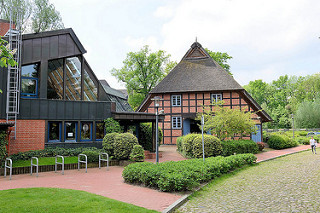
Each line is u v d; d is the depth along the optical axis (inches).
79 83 687.1
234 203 285.9
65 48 664.4
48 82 639.8
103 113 684.7
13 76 577.3
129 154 586.6
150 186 355.6
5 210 233.9
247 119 727.7
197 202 291.7
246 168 549.6
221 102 768.9
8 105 561.6
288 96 2861.7
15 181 400.5
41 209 238.5
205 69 1165.7
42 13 1060.5
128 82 1472.7
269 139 1016.9
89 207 247.0
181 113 1109.1
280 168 538.3
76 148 614.2
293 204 277.0
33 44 617.9
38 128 602.5
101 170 515.8
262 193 329.1
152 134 785.6
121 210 240.1
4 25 644.7
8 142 533.3
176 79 1149.1
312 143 856.3
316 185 364.2
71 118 645.3
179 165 403.9
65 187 355.3
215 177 425.7
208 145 622.8
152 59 1487.5
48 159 539.2
